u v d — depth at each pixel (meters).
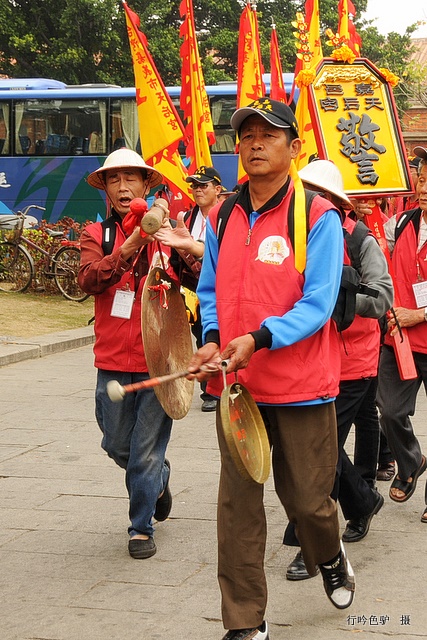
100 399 4.55
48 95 19.86
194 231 7.80
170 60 26.44
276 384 3.28
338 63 5.51
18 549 4.64
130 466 4.47
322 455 3.37
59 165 19.86
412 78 26.77
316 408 3.35
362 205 5.42
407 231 5.01
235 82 19.39
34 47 26.55
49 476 6.05
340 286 3.57
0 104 20.05
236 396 3.21
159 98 8.41
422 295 4.92
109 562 4.43
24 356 10.94
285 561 4.41
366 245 4.30
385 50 29.23
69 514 5.22
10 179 20.09
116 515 5.19
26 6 27.33
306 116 6.02
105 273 4.34
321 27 27.75
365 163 5.44
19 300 15.12
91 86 20.06
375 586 4.06
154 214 3.82
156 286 4.05
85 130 19.77
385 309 4.23
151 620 3.74
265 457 3.22
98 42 26.78
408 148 32.16
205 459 6.44
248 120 3.26
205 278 3.49
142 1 26.69
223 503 3.33
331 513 3.41
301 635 3.57
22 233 16.23
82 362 10.84
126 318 4.42
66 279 15.59
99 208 19.77
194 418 7.88
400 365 4.84
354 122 5.47
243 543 3.29
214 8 27.78
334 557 3.55
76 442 7.02
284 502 3.45
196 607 3.87
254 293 3.27
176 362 4.16
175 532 4.87
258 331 3.13
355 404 4.38
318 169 4.30
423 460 5.21
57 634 3.63
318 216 3.26
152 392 4.41
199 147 8.91
